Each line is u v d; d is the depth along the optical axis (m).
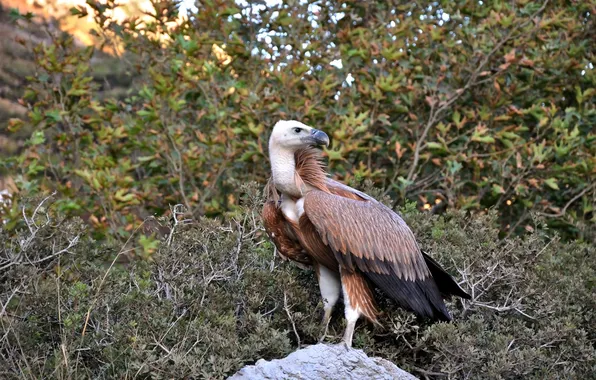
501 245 9.87
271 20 12.86
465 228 9.68
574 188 12.59
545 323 8.48
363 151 11.88
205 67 11.74
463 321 8.45
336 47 12.73
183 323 7.80
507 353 7.91
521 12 12.52
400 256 7.91
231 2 12.75
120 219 11.51
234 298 8.19
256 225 8.84
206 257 8.34
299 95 12.07
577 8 13.35
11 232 10.02
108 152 12.61
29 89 12.77
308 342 8.20
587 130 12.91
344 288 7.90
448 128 11.62
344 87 12.27
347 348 7.36
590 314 8.85
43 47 12.77
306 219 7.86
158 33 13.50
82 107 12.65
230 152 11.59
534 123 13.11
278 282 7.95
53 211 9.32
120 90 15.43
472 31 12.17
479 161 11.77
